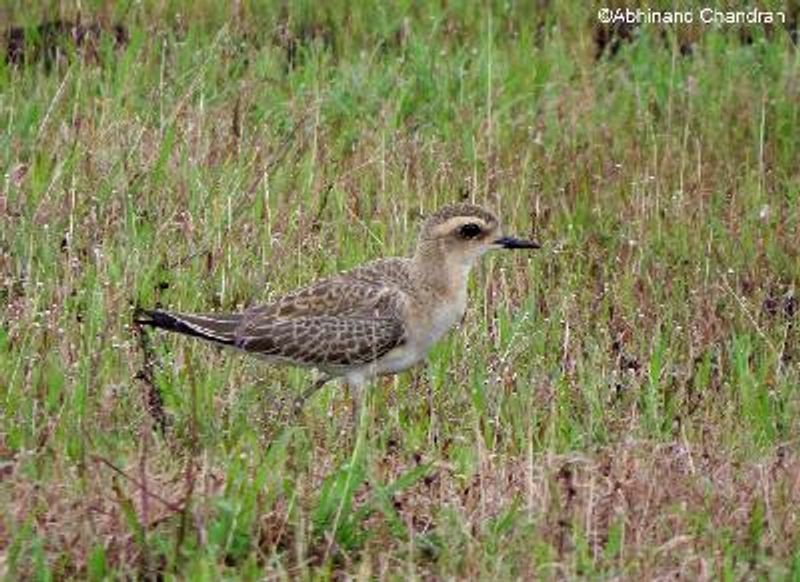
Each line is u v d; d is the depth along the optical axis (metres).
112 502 13.20
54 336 15.78
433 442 14.99
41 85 21.00
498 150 20.48
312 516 13.32
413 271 15.46
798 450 14.79
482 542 13.23
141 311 14.98
